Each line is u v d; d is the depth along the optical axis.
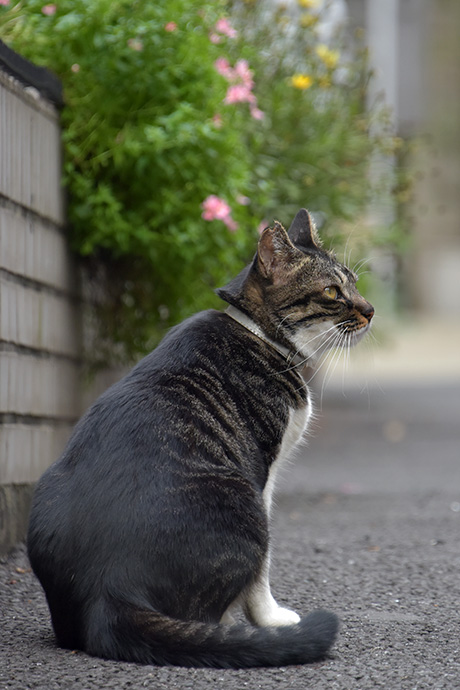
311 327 4.77
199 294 7.83
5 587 5.01
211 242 7.39
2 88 5.55
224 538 3.85
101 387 8.16
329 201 10.38
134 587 3.72
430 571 5.58
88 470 3.96
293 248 4.78
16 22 6.66
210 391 4.25
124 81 6.92
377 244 11.24
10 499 5.73
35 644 4.02
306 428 4.72
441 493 8.62
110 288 7.80
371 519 7.39
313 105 10.39
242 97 7.37
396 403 17.92
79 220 6.96
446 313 39.59
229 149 7.27
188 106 6.83
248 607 4.24
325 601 4.91
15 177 5.77
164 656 3.68
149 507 3.79
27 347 6.06
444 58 38.19
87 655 3.82
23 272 5.94
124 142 6.84
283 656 3.71
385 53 29.66
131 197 7.18
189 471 3.92
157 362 4.33
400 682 3.58
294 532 6.83
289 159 10.09
